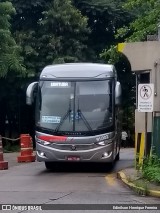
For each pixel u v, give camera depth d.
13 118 36.69
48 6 32.72
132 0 19.25
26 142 20.89
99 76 16.09
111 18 33.75
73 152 15.59
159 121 13.93
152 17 18.14
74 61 31.81
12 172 16.61
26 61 31.91
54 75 16.25
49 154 15.74
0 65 27.98
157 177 12.29
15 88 32.91
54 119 15.84
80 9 33.97
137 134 15.09
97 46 34.97
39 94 16.22
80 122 15.68
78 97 15.91
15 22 33.56
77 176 15.23
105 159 15.65
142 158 13.93
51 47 31.77
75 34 32.66
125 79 36.03
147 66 14.72
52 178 14.73
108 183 13.52
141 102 13.52
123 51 14.88
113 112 15.90
